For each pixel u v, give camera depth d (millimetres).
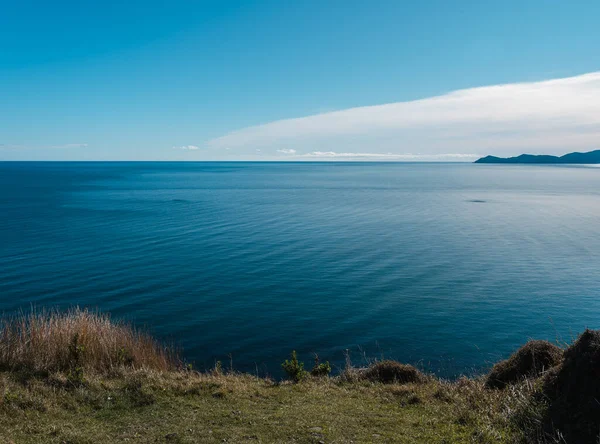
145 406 7922
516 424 6988
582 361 6797
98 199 93812
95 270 33688
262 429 7098
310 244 45844
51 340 10164
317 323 23609
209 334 21719
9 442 6234
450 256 41281
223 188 134625
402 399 8766
